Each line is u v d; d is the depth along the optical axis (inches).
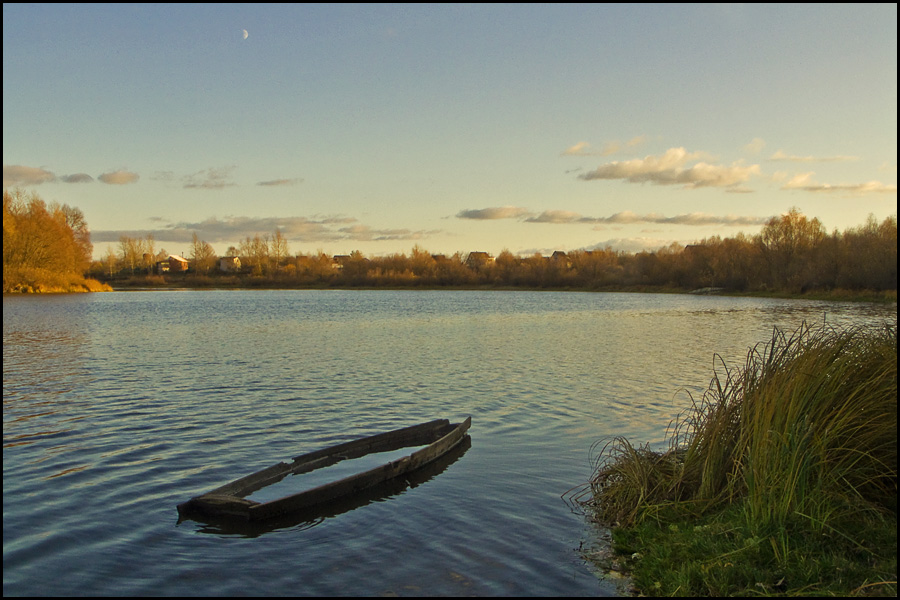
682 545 308.0
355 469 477.4
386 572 312.2
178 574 313.0
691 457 379.6
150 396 736.3
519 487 429.1
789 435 314.0
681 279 4010.8
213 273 5994.1
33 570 316.5
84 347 1214.3
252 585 301.9
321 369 948.0
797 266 3179.1
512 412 661.3
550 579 301.6
